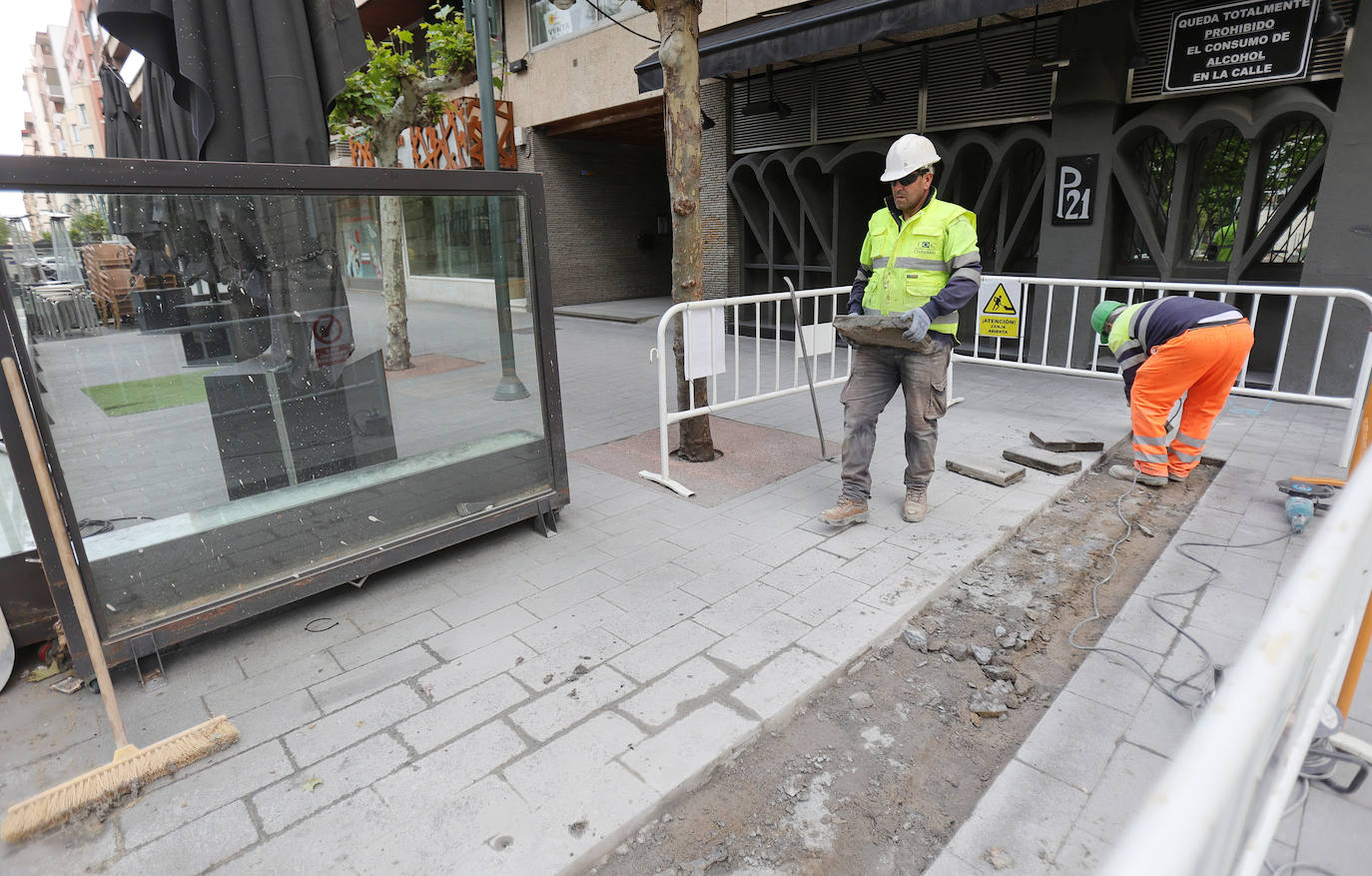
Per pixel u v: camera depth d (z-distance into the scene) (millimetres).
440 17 9188
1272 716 714
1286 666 752
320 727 2549
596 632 3098
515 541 4004
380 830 2105
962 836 2059
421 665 2891
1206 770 614
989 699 2752
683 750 2398
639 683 2748
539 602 3355
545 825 2109
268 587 3035
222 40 3258
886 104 8727
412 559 3734
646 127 13922
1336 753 2045
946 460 4977
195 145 5246
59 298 2467
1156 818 578
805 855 2100
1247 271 6809
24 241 2367
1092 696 2637
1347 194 5910
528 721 2551
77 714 2678
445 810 2172
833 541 3924
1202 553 3678
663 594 3402
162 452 2812
